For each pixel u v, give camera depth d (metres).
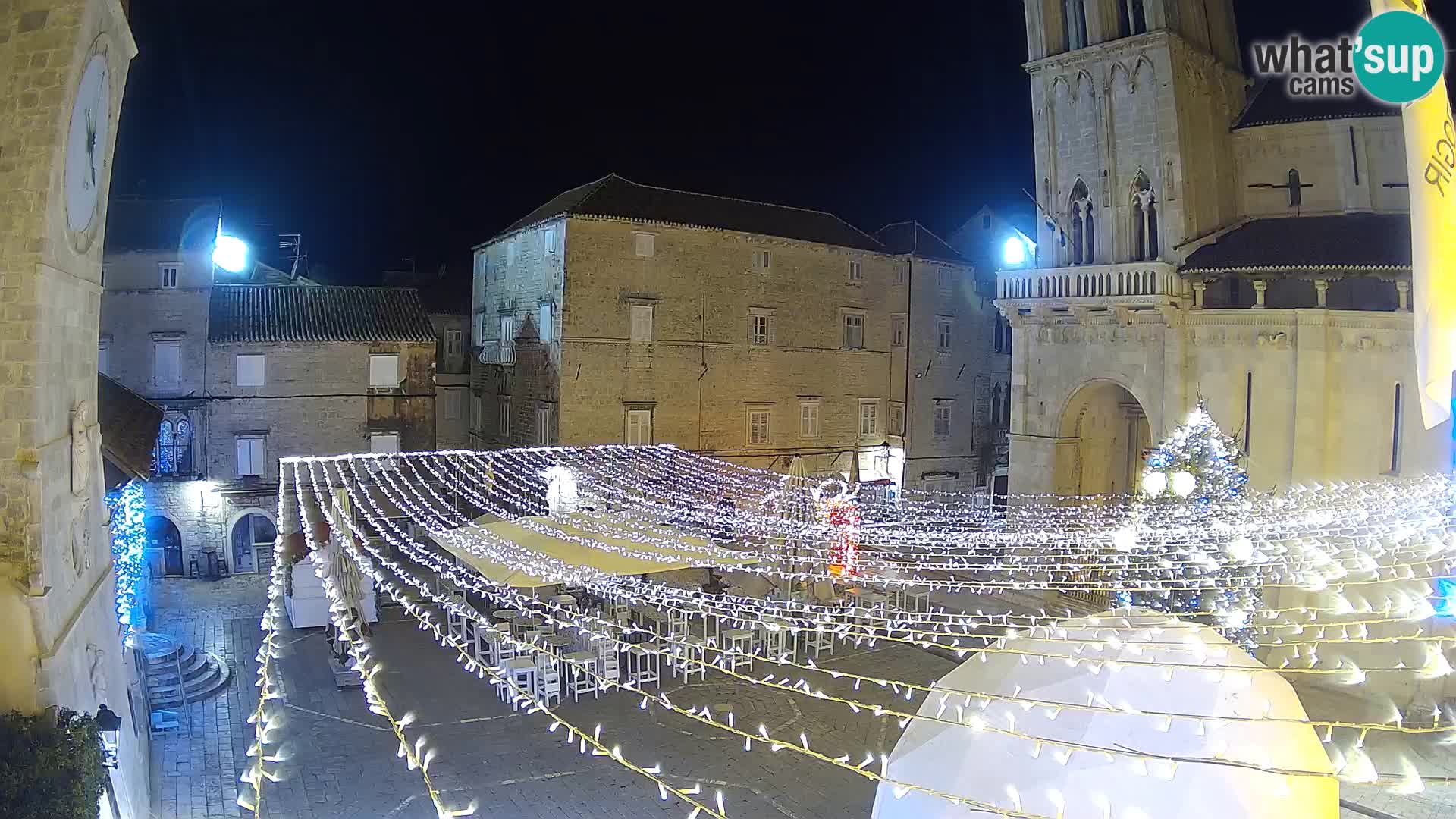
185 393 37.50
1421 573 20.94
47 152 11.99
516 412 44.09
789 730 20.52
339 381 40.12
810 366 45.53
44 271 11.98
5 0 12.02
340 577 26.70
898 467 48.69
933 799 9.91
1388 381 24.72
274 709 21.45
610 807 16.81
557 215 39.34
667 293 41.34
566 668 22.86
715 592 30.88
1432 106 10.25
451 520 35.69
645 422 41.00
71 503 13.43
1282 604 25.05
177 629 28.31
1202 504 21.69
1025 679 11.32
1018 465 33.12
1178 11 29.19
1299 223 28.72
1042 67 31.83
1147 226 29.77
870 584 30.98
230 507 37.31
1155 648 11.87
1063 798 9.09
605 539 26.41
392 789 17.44
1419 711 21.59
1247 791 9.47
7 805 9.86
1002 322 52.94
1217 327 27.95
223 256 48.88
